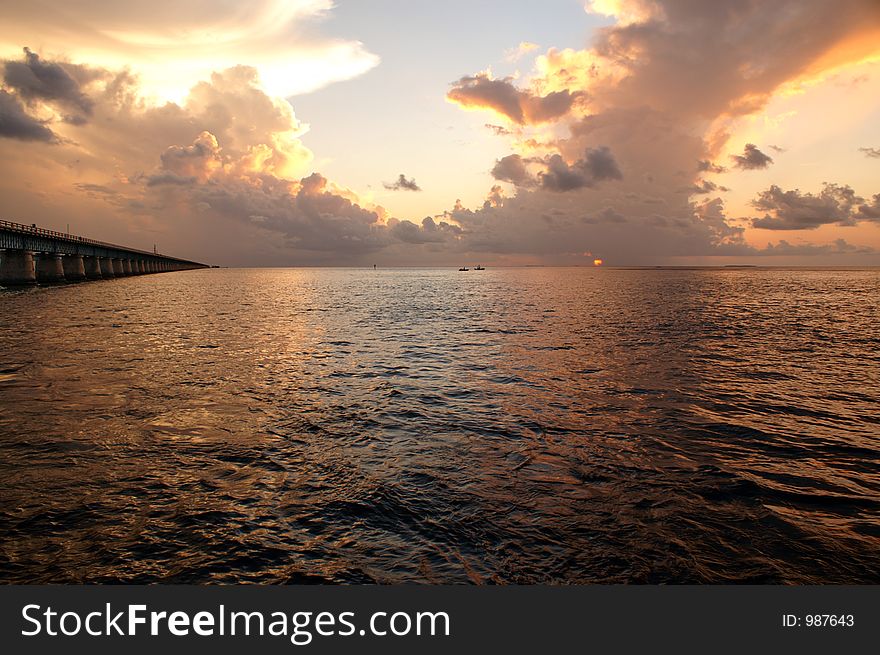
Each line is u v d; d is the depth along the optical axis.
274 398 12.13
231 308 40.41
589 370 16.08
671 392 13.12
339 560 5.42
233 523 6.11
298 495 6.89
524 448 8.86
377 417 10.67
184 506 6.52
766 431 9.91
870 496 7.08
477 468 7.93
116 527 5.96
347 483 7.29
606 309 42.12
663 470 7.91
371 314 36.75
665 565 5.36
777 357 18.66
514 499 6.83
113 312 35.31
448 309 41.84
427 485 7.25
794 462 8.33
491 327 28.56
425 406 11.62
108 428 9.63
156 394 12.33
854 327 28.69
